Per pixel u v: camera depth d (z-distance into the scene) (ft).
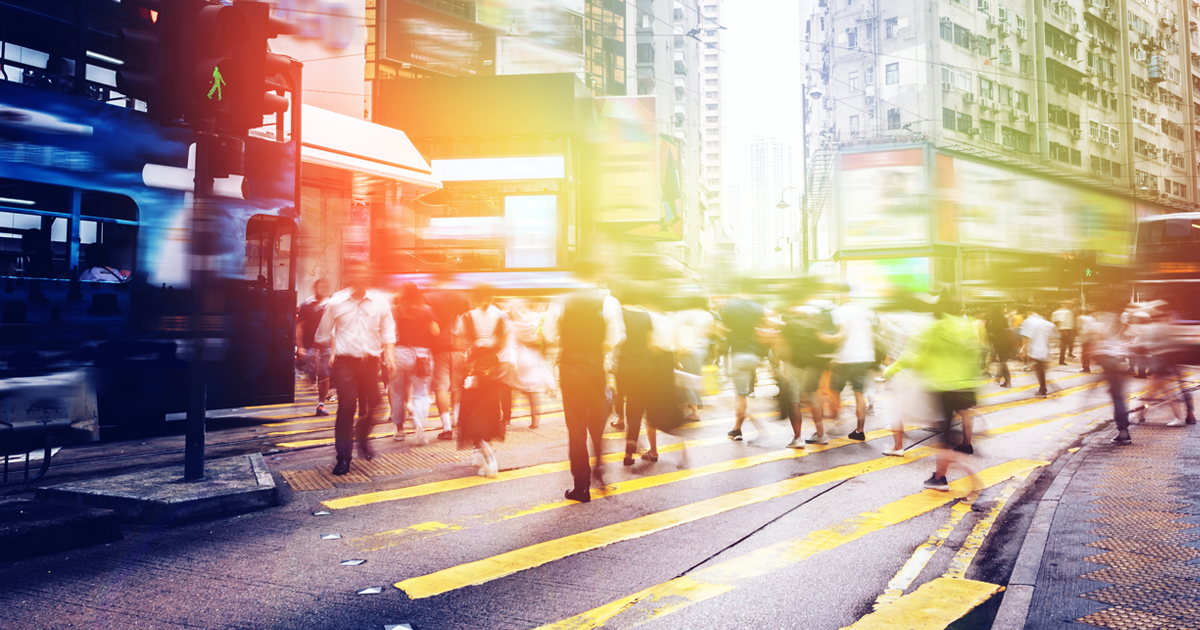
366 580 12.41
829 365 28.40
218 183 29.66
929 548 14.23
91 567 13.08
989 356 55.01
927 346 19.33
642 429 31.24
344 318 21.36
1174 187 191.83
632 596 11.65
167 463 22.54
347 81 71.41
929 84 127.54
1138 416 32.78
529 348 28.91
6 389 22.85
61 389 24.43
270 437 27.66
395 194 70.28
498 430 20.65
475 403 20.48
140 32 16.26
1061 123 152.97
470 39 104.22
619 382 21.57
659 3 193.57
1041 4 149.89
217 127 17.42
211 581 12.36
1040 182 69.56
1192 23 206.59
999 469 22.09
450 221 87.61
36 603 11.33
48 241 25.57
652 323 21.58
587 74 146.61
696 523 15.98
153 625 10.49
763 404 39.63
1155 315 38.70
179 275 28.09
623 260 21.63
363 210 67.97
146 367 27.20
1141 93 180.86
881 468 22.16
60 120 25.20
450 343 26.96
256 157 31.78
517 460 23.38
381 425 31.65
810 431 30.32
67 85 26.35
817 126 164.66
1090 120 161.68
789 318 26.66
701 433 29.71
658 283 22.06
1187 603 10.82
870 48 135.33
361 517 16.47
